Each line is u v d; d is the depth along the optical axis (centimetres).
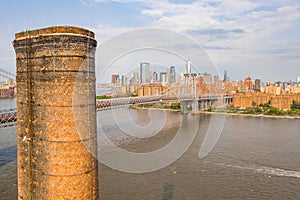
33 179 1209
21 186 1268
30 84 1182
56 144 1148
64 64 1130
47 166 1165
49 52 1126
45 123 1154
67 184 1160
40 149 1177
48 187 1170
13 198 2295
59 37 1116
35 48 1155
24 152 1233
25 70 1191
